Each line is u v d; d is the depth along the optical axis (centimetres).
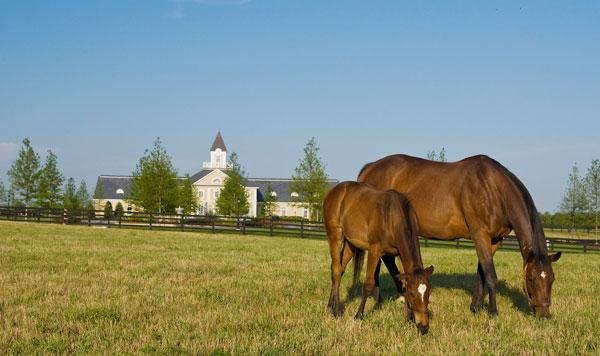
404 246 795
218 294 1039
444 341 711
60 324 757
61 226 3481
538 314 812
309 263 1675
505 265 1773
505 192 886
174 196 5138
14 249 1833
